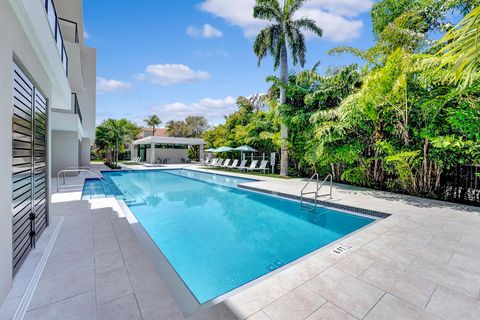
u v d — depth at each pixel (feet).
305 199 23.13
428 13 24.79
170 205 24.81
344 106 27.14
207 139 85.87
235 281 10.89
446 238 12.28
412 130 24.66
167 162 88.12
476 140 20.07
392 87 22.89
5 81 6.96
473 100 19.13
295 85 40.04
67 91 19.56
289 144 39.68
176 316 6.55
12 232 8.34
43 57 11.60
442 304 7.07
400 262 9.66
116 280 8.27
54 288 7.73
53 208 17.94
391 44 24.95
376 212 17.98
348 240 12.01
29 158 10.44
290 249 14.30
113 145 77.97
